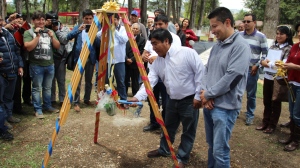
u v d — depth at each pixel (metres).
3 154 3.59
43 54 4.78
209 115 2.87
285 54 4.36
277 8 9.02
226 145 2.71
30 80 5.45
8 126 4.38
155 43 2.99
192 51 3.04
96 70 6.80
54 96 5.68
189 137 3.37
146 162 3.56
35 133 4.27
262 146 4.23
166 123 3.46
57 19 5.27
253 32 4.78
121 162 3.54
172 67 3.06
